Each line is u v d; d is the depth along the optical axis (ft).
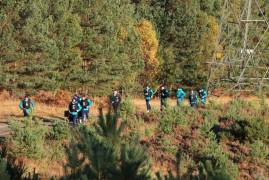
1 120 160.25
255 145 127.65
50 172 92.99
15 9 222.89
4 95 223.71
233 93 270.87
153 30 325.21
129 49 290.97
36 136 106.63
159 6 355.15
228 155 125.80
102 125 38.81
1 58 222.07
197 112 163.43
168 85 323.78
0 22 219.61
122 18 291.99
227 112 166.20
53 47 230.68
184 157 119.14
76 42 247.70
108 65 262.88
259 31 339.98
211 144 128.88
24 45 226.99
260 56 269.44
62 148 109.70
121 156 36.65
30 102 158.30
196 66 323.57
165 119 144.97
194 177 36.27
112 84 264.52
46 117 171.12
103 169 36.96
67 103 226.99
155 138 133.90
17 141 103.40
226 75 307.78
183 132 142.51
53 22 243.60
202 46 330.95
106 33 264.52
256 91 255.50
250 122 138.21
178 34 332.39
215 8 405.80
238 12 381.81
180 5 354.74
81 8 261.65
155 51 319.47
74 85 247.91
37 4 234.38
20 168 47.11
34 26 225.35
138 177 36.14
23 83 227.20
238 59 255.91
